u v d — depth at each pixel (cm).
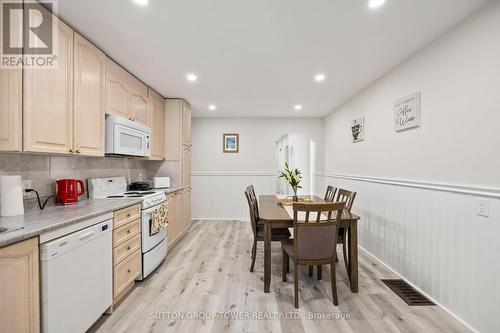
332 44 218
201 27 191
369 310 200
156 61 253
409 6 166
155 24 187
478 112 172
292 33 199
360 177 348
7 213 160
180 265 289
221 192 532
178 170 390
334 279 208
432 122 214
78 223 158
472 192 175
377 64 260
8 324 117
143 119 316
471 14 176
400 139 259
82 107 202
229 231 438
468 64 180
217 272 271
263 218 229
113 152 242
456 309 189
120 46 221
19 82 149
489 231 164
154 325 180
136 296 221
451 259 194
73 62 191
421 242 227
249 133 534
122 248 212
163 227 285
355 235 229
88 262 166
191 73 285
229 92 358
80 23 185
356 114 367
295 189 314
